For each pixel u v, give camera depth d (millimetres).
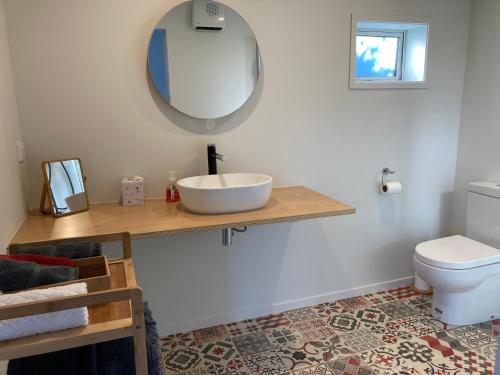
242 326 2377
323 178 2445
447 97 2650
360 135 2477
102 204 2008
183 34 1994
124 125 1996
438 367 1963
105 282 1084
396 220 2713
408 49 2635
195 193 1729
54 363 1032
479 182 2574
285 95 2252
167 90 2014
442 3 2488
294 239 2475
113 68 1924
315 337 2244
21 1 1745
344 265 2645
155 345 1184
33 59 1806
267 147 2277
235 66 2115
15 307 869
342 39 2303
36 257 1163
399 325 2348
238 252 2361
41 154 1894
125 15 1896
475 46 2557
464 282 2195
